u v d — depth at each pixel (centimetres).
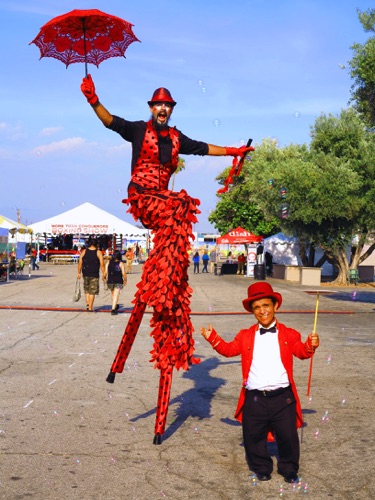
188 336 543
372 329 1339
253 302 459
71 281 2959
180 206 529
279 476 463
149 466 480
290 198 3047
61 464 482
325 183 2984
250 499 420
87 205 4369
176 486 441
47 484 441
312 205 3041
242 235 3888
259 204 3447
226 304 1920
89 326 1318
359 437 558
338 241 3216
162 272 524
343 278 3300
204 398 701
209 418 618
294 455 448
